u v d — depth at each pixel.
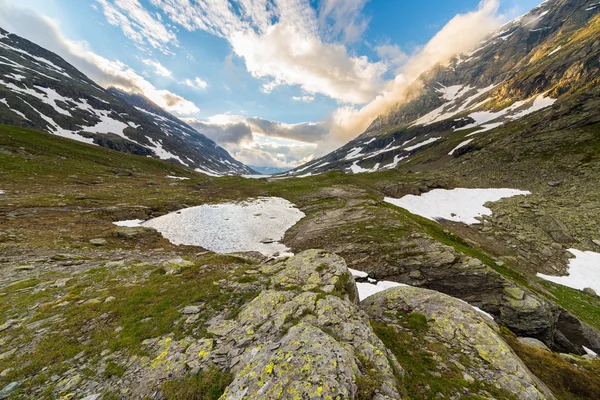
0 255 20.98
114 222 36.38
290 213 52.19
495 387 9.73
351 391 7.26
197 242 34.38
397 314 15.86
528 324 21.53
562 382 12.33
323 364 7.81
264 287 15.04
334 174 104.50
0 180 45.34
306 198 64.06
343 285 15.41
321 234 37.25
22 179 48.88
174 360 9.03
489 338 12.47
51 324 11.65
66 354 9.54
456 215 53.47
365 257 29.16
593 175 55.56
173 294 14.31
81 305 13.34
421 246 28.92
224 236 37.69
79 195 44.12
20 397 7.66
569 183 56.56
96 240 27.41
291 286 14.60
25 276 17.70
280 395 6.88
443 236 39.34
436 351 12.04
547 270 35.47
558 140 78.62
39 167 58.34
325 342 8.82
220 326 11.12
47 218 32.19
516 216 48.50
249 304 12.73
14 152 62.41
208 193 66.75
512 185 65.88
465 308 15.20
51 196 41.16
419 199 63.06
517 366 10.75
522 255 39.00
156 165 106.25
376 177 94.88
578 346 22.61
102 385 8.08
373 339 10.63
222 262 21.06
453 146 155.00
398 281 25.80
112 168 78.69
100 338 10.52
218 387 7.90
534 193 57.03
